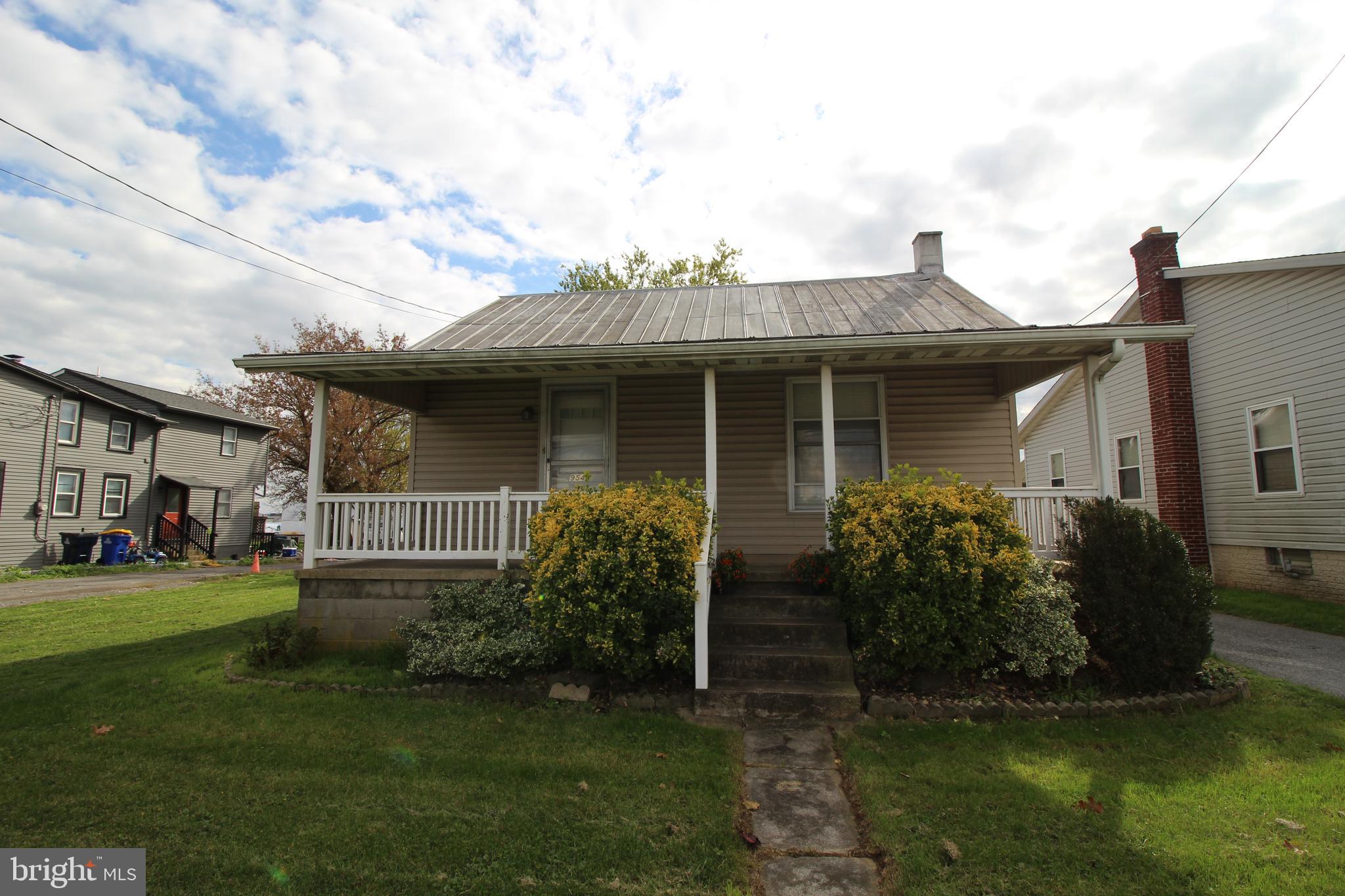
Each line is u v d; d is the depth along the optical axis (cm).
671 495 608
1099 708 500
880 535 538
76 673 640
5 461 1983
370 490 2728
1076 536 596
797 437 860
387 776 395
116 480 2336
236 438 2848
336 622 675
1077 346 645
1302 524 973
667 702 520
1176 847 314
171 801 362
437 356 664
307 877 292
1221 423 1118
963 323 728
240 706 523
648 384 888
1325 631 797
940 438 841
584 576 527
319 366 686
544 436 891
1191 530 1148
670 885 290
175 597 1298
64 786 379
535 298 1089
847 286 1012
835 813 363
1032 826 335
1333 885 284
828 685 530
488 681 555
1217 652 694
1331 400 934
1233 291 1095
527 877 293
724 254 2838
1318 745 438
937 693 529
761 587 691
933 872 297
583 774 398
